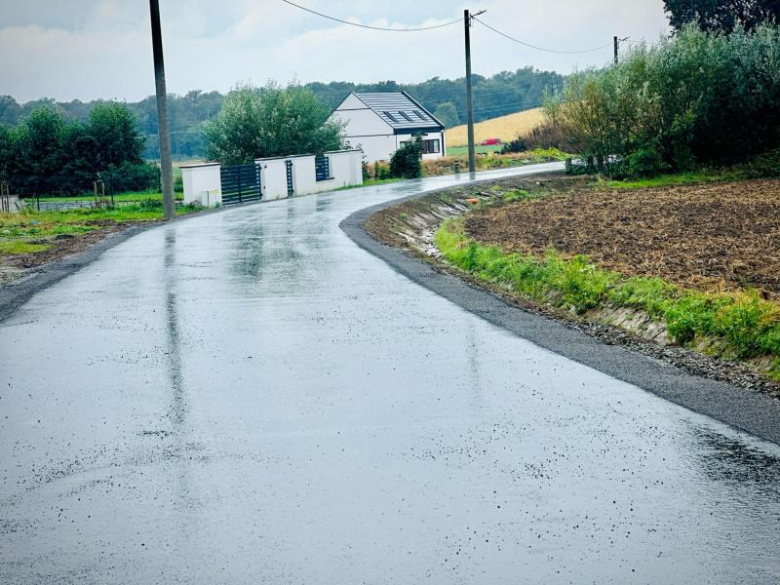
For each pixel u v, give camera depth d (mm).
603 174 46844
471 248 18797
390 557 5230
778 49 43594
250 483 6430
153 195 52594
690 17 59312
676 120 43625
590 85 45812
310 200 38406
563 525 5641
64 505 6090
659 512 5816
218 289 15102
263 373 9531
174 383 9219
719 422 7664
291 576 5008
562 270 15000
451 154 91875
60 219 32219
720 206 29000
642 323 11758
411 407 8234
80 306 13789
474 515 5812
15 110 146750
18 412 8320
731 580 4902
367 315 12625
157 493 6273
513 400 8414
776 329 9883
